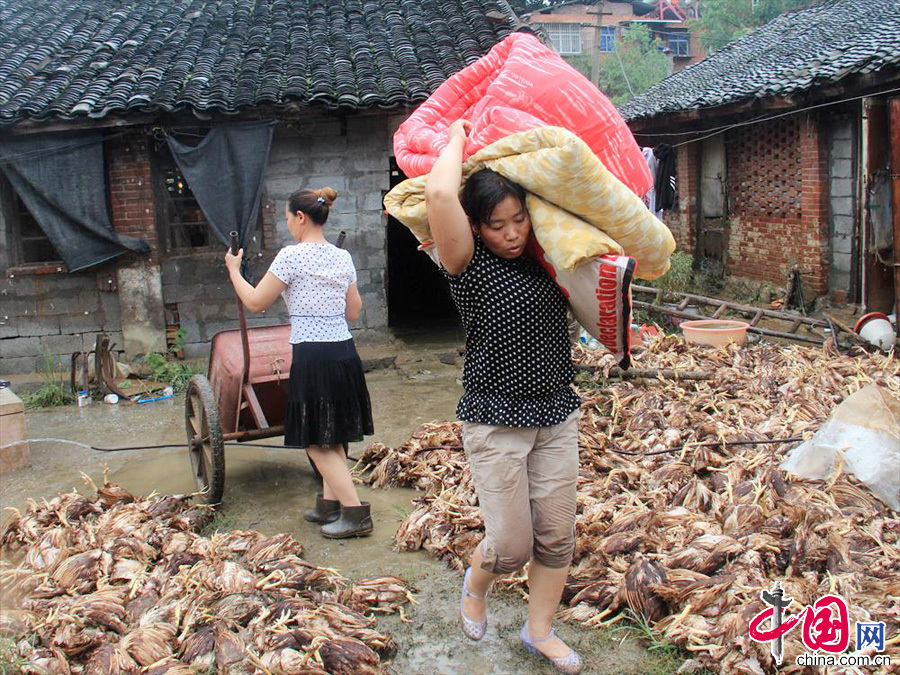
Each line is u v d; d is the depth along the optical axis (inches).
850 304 405.7
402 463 209.6
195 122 340.2
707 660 121.3
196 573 146.7
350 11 435.2
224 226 346.0
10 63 362.6
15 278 347.3
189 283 358.9
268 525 185.2
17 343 350.3
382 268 371.9
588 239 101.6
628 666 124.7
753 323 342.0
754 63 529.3
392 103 337.7
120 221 350.0
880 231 344.8
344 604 143.3
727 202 513.0
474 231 109.1
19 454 234.2
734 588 129.3
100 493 184.9
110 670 120.4
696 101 455.8
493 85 110.8
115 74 354.9
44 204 334.3
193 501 198.7
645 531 151.1
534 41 116.1
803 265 427.8
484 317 108.8
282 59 375.9
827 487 161.2
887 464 159.2
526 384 109.2
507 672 125.1
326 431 169.5
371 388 319.0
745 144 487.8
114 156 346.3
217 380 198.8
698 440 202.8
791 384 241.4
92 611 133.9
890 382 246.8
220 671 120.6
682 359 286.2
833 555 139.7
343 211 366.0
